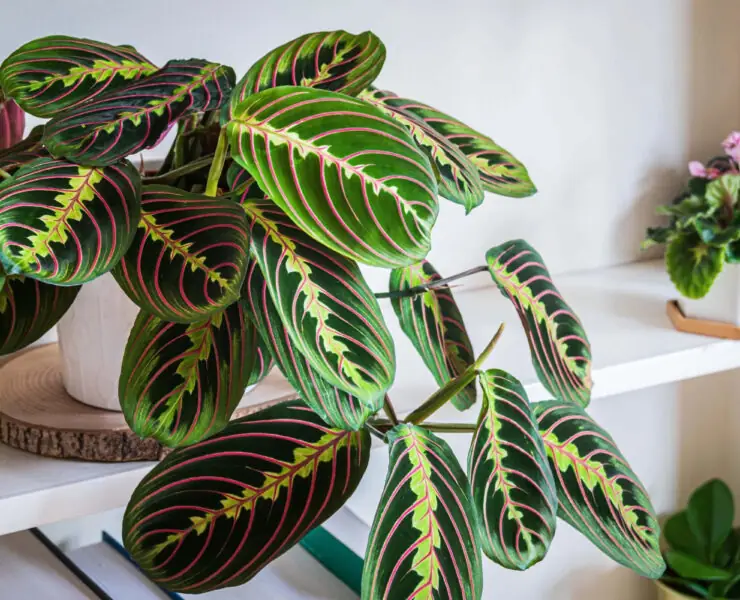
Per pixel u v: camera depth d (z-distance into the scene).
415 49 1.19
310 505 0.62
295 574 0.98
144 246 0.52
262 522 0.61
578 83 1.32
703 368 1.12
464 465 1.25
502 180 0.73
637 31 1.34
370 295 0.57
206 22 1.05
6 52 0.94
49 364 0.92
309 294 0.56
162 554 0.59
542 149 1.33
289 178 0.52
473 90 1.25
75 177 0.51
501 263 0.74
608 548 0.71
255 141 0.54
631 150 1.41
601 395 1.05
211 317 0.59
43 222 0.47
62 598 0.89
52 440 0.74
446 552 0.59
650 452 1.51
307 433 0.64
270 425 0.65
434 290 0.82
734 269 1.13
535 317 0.73
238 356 0.59
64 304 0.61
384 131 0.54
